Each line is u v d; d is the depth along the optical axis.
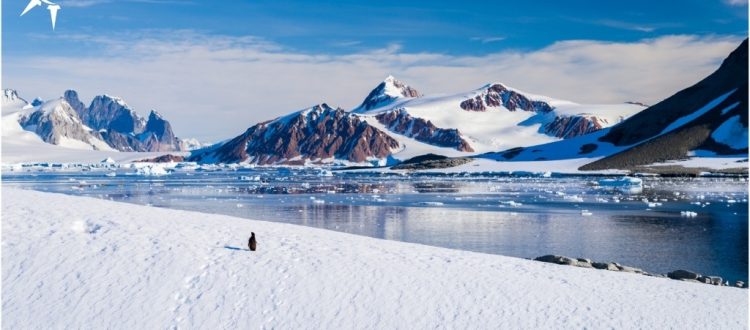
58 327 16.62
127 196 92.25
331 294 18.12
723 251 37.81
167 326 16.59
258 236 24.83
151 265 19.98
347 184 135.25
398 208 70.12
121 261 20.28
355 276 19.53
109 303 17.66
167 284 18.67
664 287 20.03
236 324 16.61
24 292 18.30
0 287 18.58
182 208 70.69
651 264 33.66
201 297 17.94
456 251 24.41
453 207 71.19
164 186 123.94
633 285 20.12
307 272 19.77
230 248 22.22
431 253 23.42
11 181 144.12
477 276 20.17
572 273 21.47
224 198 88.12
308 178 176.38
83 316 17.08
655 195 90.38
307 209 69.25
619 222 54.25
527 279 20.16
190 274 19.39
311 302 17.64
